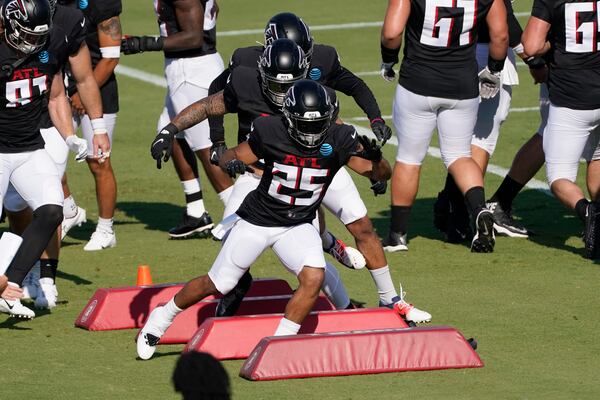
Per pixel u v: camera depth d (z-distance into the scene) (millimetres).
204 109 26688
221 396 17016
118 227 40375
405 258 34906
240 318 25453
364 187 45031
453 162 34875
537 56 34625
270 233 24500
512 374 24125
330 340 24266
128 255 36188
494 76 35219
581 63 33906
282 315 25719
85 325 28016
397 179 35562
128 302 28109
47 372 24516
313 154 23969
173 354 25984
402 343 24547
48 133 30344
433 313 28859
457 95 34312
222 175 37438
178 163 38031
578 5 33500
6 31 26844
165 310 25188
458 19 33656
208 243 38000
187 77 37719
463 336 25109
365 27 78562
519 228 37438
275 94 25859
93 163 36406
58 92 29266
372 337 24500
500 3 34062
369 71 66188
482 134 36938
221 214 41438
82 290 31875
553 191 34656
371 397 22703
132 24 80750
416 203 42500
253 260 24781
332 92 24719
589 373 24141
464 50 34188
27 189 28156
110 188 36688
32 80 27609
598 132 35656
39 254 27812
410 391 23047
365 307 29719
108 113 36938
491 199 37781
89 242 37094
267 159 24172
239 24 80688
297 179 24109
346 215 27422
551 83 34500
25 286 30906
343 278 32969
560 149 34531
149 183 46969
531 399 22516
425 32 33969
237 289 27016
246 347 25141
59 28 28297
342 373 24078
